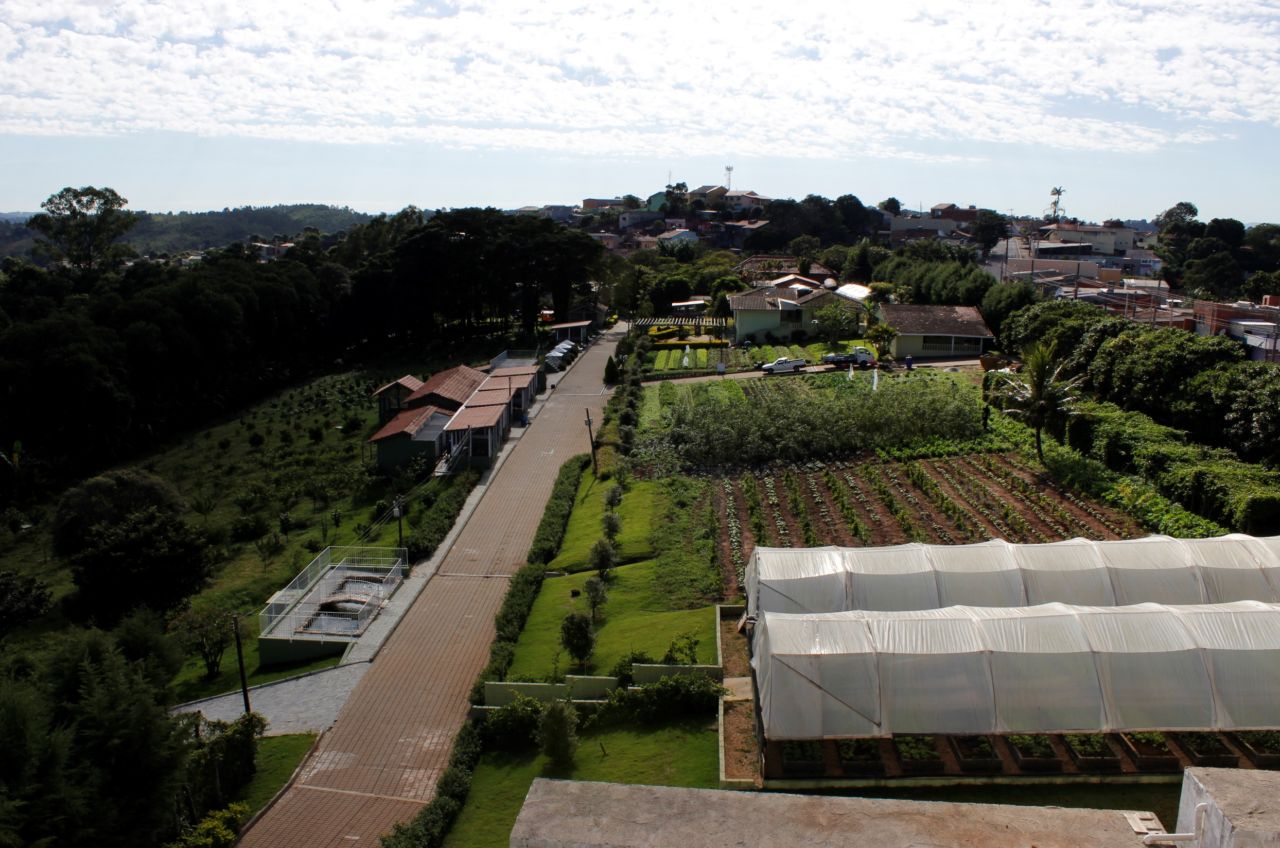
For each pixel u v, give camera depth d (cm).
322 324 10838
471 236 10594
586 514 4897
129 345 7894
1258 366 4712
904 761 2359
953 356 8200
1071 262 12619
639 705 2853
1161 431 4612
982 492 4631
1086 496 4491
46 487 6619
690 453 5525
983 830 675
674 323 10456
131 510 5028
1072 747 2372
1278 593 2934
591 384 8250
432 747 2966
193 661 3809
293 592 4100
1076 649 2430
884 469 5112
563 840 667
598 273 10938
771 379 7544
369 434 7306
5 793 1872
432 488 5541
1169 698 2361
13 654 3503
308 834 2555
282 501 5756
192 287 8900
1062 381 5400
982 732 2366
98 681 2336
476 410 6319
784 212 18400
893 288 10875
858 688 2414
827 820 683
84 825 2056
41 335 7312
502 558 4528
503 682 3083
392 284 10606
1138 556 3069
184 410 8406
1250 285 10800
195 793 2580
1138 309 7512
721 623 3372
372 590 4091
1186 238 16138
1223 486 3806
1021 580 3011
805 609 3012
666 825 679
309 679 3441
